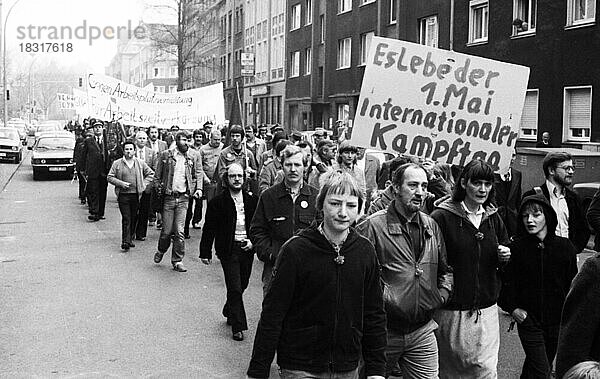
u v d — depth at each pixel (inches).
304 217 296.0
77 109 1210.6
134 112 930.1
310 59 1785.2
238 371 296.7
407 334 217.9
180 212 501.4
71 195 989.2
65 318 374.3
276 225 295.7
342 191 178.1
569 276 248.1
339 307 177.0
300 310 178.1
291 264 177.0
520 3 959.6
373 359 183.9
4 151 1594.5
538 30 916.6
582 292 151.3
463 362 230.5
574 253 248.4
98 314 382.6
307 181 441.7
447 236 229.5
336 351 177.8
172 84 4077.3
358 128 293.1
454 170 379.6
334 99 1577.3
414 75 290.8
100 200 750.5
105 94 919.0
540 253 245.4
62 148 1251.8
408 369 222.7
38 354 315.6
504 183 363.6
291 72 1961.1
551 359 251.6
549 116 902.4
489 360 230.1
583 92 857.5
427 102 291.4
